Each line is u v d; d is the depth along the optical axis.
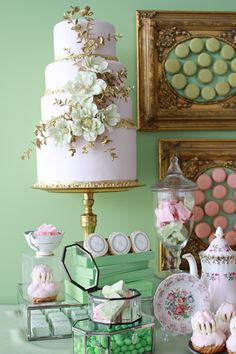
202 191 1.76
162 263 1.73
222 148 1.76
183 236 1.42
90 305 1.19
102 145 1.40
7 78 1.69
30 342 1.28
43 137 1.43
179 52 1.74
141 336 1.18
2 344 1.27
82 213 1.72
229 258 1.32
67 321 1.32
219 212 1.77
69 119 1.38
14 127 1.70
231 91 1.77
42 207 1.71
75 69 1.43
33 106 1.71
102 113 1.38
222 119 1.76
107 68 1.44
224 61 1.76
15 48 1.70
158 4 1.76
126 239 1.40
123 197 1.75
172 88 1.74
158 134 1.76
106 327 1.14
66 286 1.41
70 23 1.45
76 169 1.40
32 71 1.70
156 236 1.76
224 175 1.77
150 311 1.38
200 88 1.76
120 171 1.43
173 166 1.51
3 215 1.70
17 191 1.70
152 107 1.72
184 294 1.32
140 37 1.72
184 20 1.74
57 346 1.25
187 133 1.77
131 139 1.47
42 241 1.39
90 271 1.30
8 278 1.70
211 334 1.16
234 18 1.77
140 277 1.40
